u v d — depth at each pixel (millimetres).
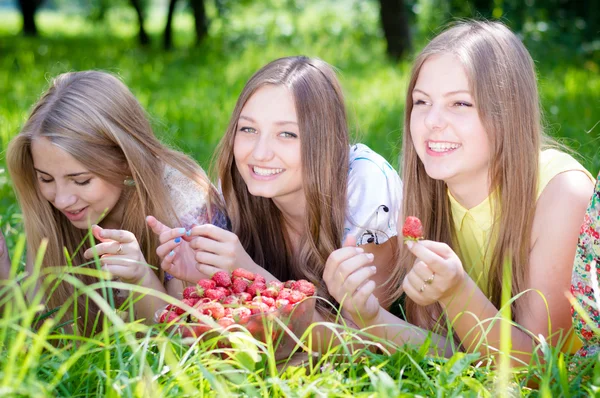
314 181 3031
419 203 2969
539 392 2182
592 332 2389
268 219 3312
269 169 3014
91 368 2277
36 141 2957
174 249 2998
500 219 2768
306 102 3008
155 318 2596
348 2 20016
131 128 3135
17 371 2102
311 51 14516
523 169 2715
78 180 3004
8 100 8703
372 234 3105
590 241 2299
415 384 2209
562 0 13609
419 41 14570
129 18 27781
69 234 3256
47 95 3117
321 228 3094
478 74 2660
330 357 2678
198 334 2381
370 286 2555
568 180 2713
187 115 7684
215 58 14328
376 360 2414
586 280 2340
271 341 2299
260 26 17578
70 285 3141
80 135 2963
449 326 2418
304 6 21031
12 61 13398
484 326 2604
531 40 12680
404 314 2980
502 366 2018
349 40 15883
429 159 2742
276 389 2166
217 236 2873
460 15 14164
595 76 9641
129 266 2760
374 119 7184
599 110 7043
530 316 2701
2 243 3074
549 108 7012
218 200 3367
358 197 3111
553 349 2410
